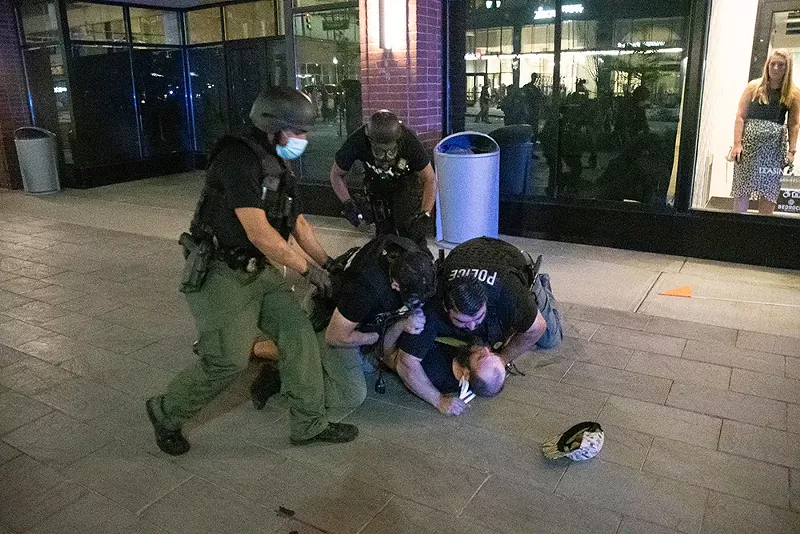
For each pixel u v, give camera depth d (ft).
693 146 17.97
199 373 8.87
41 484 8.79
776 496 8.25
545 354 12.39
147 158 37.09
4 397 11.21
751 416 10.10
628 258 18.62
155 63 36.81
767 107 17.29
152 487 8.70
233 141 8.20
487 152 18.57
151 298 16.19
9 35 32.81
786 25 17.39
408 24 19.56
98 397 11.18
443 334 10.37
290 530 7.81
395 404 10.77
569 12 19.06
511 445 9.50
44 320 14.79
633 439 9.55
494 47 20.40
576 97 19.52
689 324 13.70
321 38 25.99
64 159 34.14
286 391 9.32
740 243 17.85
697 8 17.11
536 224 20.79
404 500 8.32
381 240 9.62
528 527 7.77
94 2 33.12
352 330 9.50
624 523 7.81
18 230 24.06
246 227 8.09
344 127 27.58
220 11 35.29
